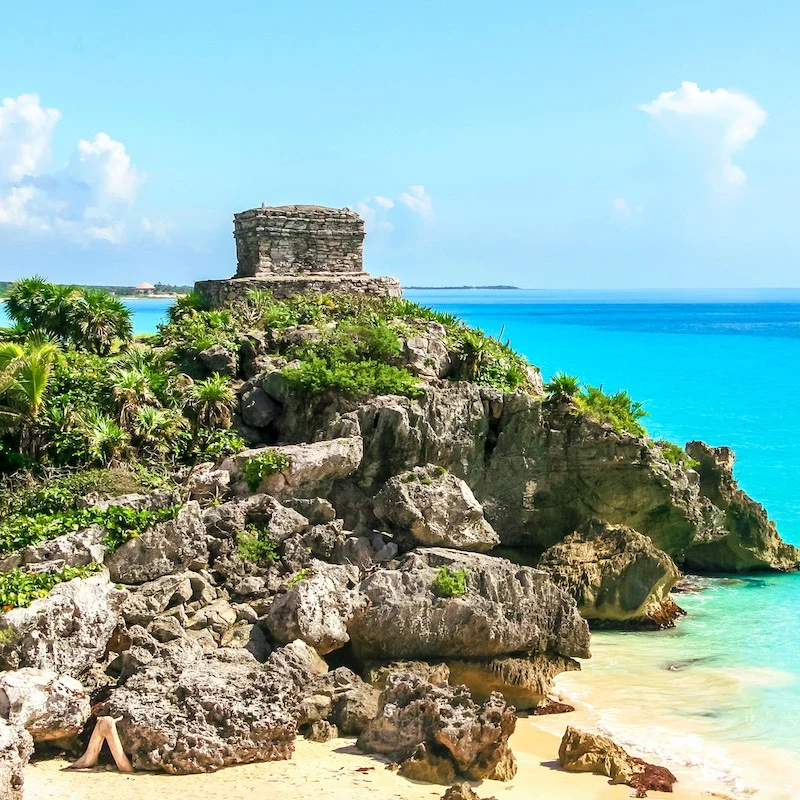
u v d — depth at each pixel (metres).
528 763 29.50
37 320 57.22
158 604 32.94
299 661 31.03
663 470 51.09
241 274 70.00
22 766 23.36
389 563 37.09
